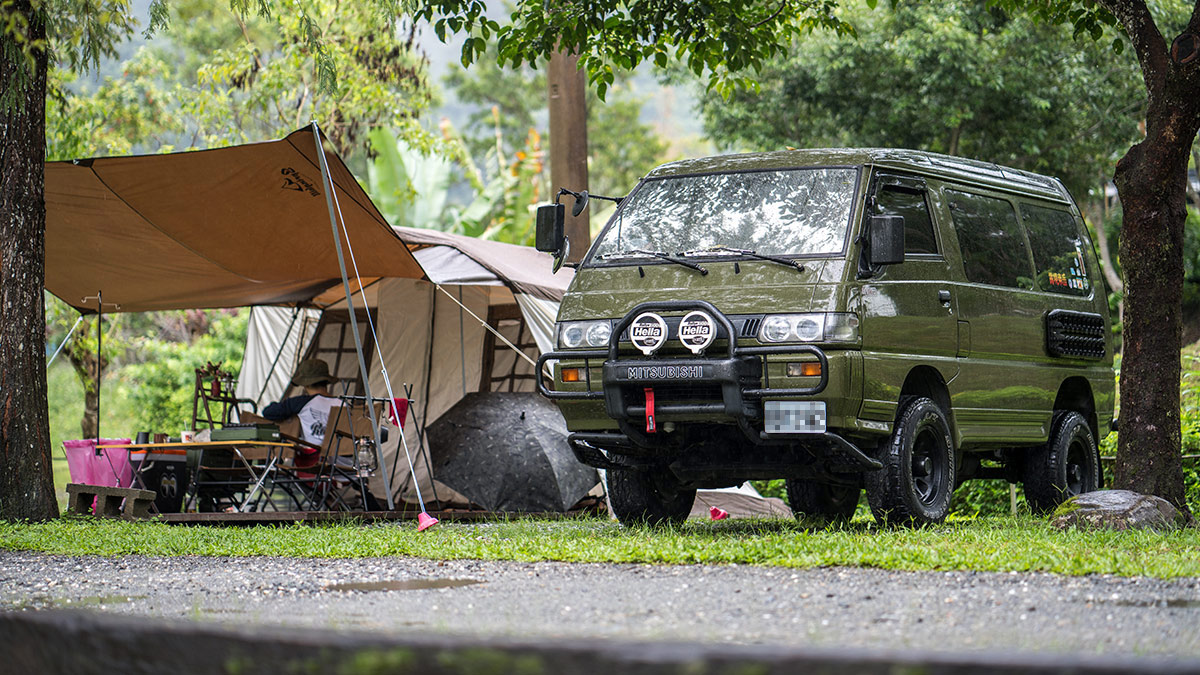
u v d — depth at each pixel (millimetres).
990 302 9633
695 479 9656
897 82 25766
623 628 4645
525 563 7199
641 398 8602
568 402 9023
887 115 25859
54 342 24734
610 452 9305
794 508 11617
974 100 24438
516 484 12641
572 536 8680
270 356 16734
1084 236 11469
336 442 12484
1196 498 12422
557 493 12531
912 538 7613
